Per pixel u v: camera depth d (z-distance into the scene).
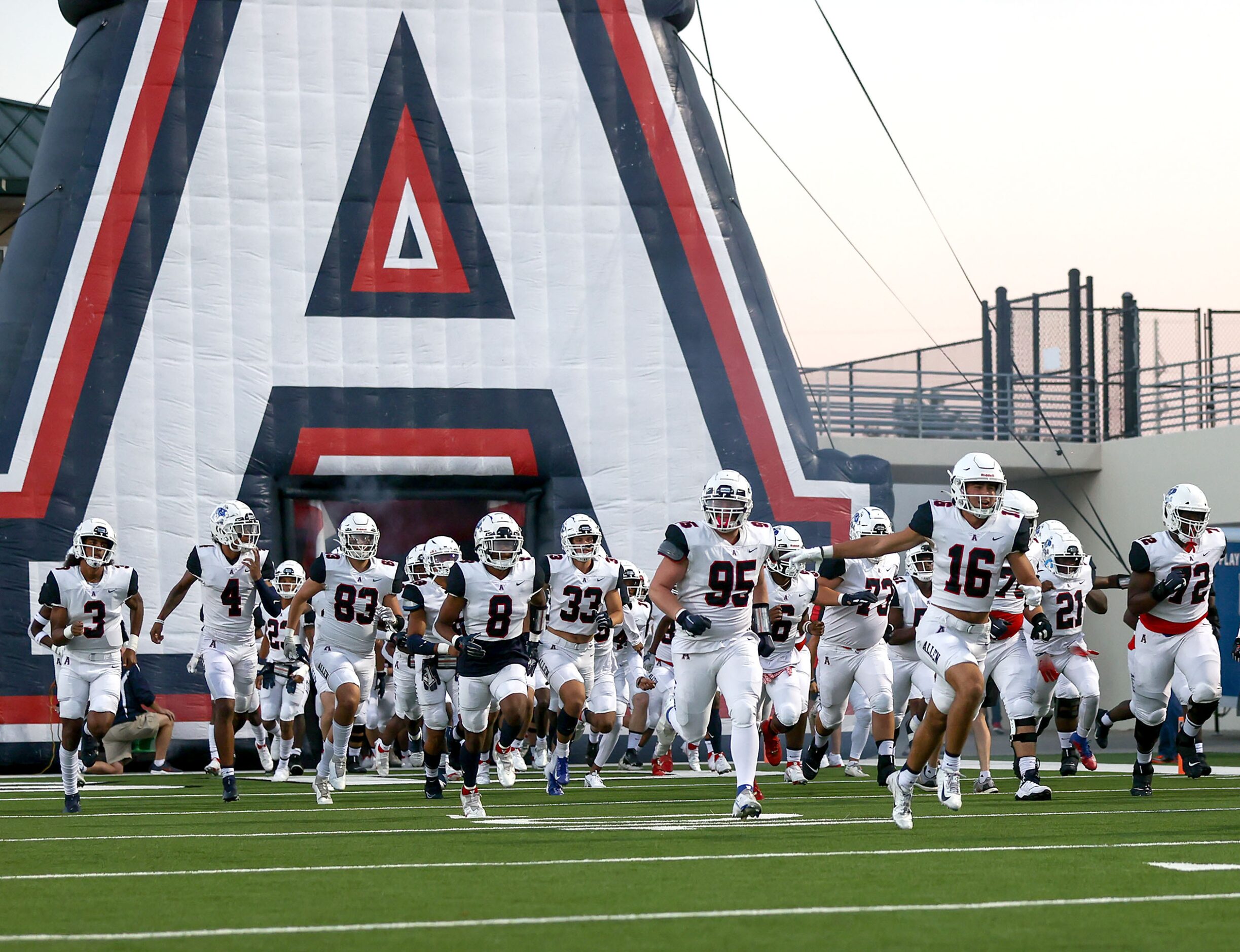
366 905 12.07
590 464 36.50
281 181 36.06
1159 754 32.59
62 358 34.84
